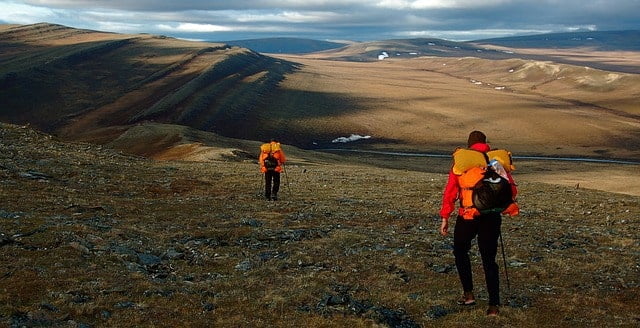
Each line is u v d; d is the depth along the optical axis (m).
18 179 21.53
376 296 9.88
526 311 9.27
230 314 8.70
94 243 12.23
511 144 196.88
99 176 26.31
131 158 40.25
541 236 17.45
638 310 9.62
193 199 21.97
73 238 12.20
